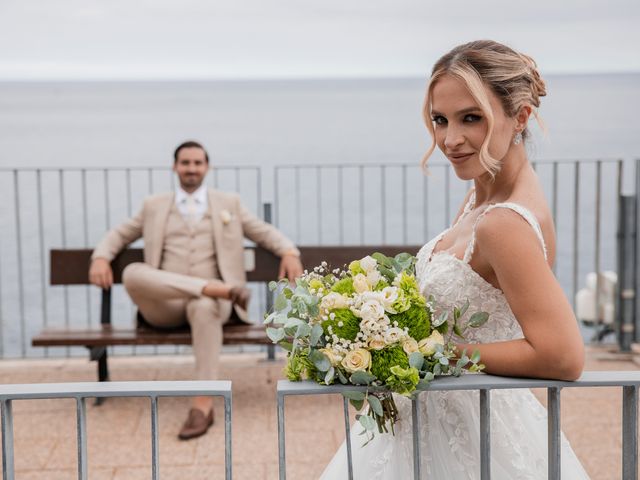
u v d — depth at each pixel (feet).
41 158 138.72
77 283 18.99
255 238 18.04
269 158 122.31
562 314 5.89
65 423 15.96
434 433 7.23
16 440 15.10
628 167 83.97
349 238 46.93
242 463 14.02
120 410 16.70
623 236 19.97
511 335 6.89
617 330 20.36
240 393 17.76
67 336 16.75
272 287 6.42
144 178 84.94
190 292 16.30
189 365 19.72
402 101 524.52
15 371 19.30
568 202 60.54
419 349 6.16
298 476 13.48
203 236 17.54
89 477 13.50
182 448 14.71
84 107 575.38
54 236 47.44
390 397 6.68
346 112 362.33
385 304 6.13
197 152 17.51
